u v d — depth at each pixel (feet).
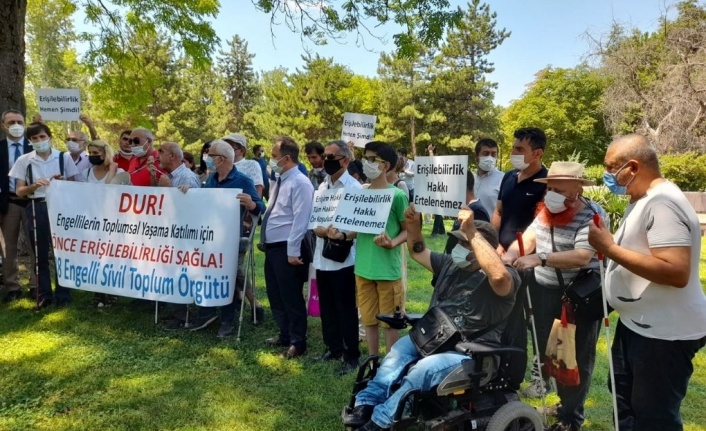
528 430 9.75
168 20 36.58
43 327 17.13
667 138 71.41
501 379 9.58
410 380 9.45
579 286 10.23
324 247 14.11
